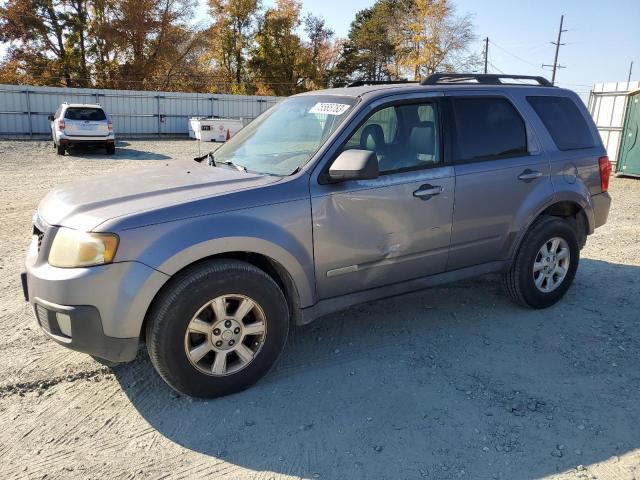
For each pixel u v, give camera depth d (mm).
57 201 3477
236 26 55281
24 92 26516
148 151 21578
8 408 3314
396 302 5004
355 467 2818
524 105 4664
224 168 3973
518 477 2742
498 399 3426
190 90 51344
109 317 3035
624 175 14203
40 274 3119
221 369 3361
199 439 3041
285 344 3951
